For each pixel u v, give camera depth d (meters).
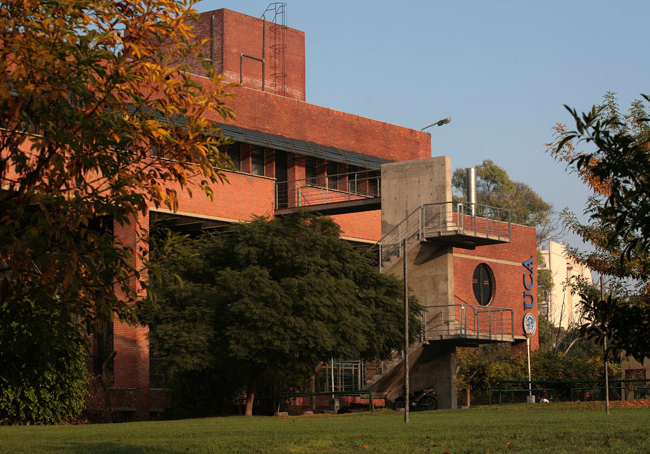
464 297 50.78
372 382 36.88
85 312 9.39
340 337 28.23
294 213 31.00
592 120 6.45
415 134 57.22
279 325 27.14
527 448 13.45
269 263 30.20
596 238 20.14
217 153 10.42
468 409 29.69
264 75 56.09
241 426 21.28
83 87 8.72
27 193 8.89
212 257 30.69
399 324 30.84
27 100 8.82
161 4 10.34
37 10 9.27
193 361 27.66
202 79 45.12
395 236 37.72
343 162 50.50
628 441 14.44
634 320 7.13
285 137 48.44
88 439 16.77
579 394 46.44
